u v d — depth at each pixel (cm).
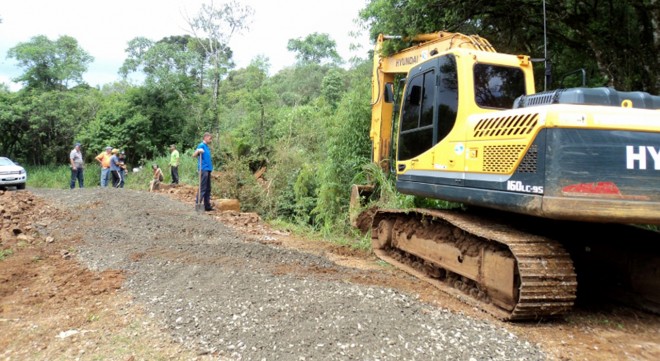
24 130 3328
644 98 461
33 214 985
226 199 1211
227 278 540
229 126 2772
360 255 797
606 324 489
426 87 645
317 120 1712
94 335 401
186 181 1961
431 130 615
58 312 457
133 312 450
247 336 386
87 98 3359
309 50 5478
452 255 577
